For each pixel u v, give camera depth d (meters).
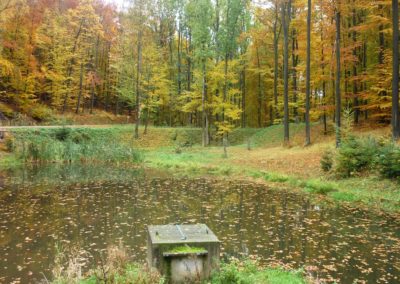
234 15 34.56
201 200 13.91
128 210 12.23
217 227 10.03
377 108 26.66
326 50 26.39
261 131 36.06
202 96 35.06
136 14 36.91
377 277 6.55
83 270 6.95
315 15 27.36
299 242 8.61
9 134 29.59
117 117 49.31
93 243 8.69
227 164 24.09
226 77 34.84
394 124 18.19
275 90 34.94
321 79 27.41
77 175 21.28
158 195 15.01
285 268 6.96
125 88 40.00
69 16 45.97
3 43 37.53
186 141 37.41
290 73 38.84
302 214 11.44
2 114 36.97
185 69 45.78
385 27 25.77
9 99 41.69
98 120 45.94
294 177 17.61
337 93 21.77
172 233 6.16
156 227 6.58
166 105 44.44
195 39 33.81
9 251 8.14
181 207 12.69
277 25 38.03
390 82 23.66
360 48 29.39
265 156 24.72
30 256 7.81
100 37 52.00
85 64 49.31
